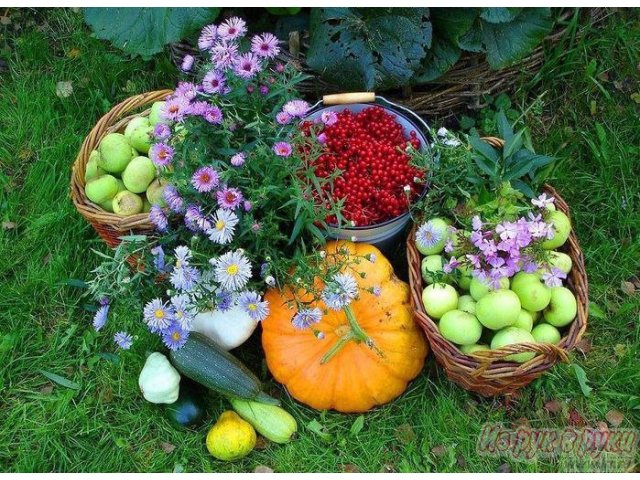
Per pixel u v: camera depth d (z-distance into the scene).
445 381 2.37
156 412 2.36
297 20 2.58
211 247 2.12
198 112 1.99
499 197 2.07
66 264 2.61
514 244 1.94
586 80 2.80
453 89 2.61
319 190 2.06
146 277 2.16
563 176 2.67
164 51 2.95
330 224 2.21
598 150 2.73
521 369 1.98
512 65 2.63
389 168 2.25
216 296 2.06
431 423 2.31
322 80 2.54
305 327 2.06
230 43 2.10
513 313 1.99
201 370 2.18
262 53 2.09
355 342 2.20
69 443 2.34
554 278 2.01
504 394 2.28
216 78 2.04
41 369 2.45
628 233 2.60
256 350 2.45
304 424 2.32
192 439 2.32
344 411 2.30
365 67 2.42
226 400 2.36
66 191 2.76
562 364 2.36
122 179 2.31
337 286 1.98
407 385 2.38
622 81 2.85
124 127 2.45
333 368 2.21
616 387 2.35
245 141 2.11
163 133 2.06
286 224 2.23
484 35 2.48
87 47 3.04
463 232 2.10
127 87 2.96
